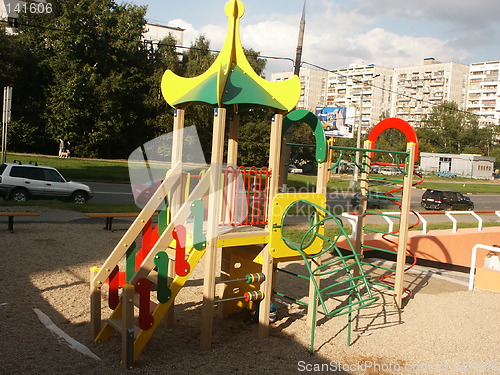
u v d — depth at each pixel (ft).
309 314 18.30
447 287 26.35
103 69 114.93
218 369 13.65
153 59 130.82
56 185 49.85
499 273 25.27
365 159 23.52
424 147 267.59
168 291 14.25
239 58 16.71
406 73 367.04
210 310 15.02
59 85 110.22
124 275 15.71
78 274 22.44
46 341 14.66
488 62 349.61
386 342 17.02
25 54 113.29
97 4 111.04
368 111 365.20
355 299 22.68
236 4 16.49
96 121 111.65
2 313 16.70
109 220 36.09
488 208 96.53
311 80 384.88
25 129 110.83
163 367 13.55
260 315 16.55
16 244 27.55
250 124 78.38
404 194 21.97
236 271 18.78
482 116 356.18
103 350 14.42
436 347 16.75
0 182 46.73
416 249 33.65
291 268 28.40
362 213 24.02
